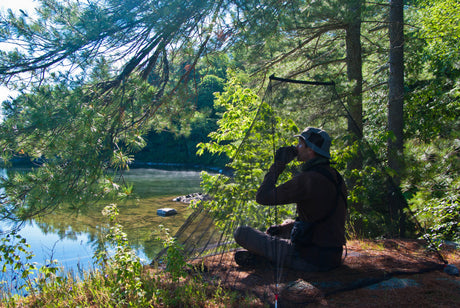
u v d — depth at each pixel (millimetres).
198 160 43156
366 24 8398
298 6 5688
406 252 3195
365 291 2484
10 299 3045
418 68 8758
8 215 3535
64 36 4070
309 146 2555
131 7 4211
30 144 3598
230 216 3086
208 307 2533
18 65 3961
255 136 3002
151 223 12594
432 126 7316
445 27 8344
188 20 4500
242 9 4801
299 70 8516
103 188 3627
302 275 2584
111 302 2764
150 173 32156
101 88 4262
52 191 3576
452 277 2795
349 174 3375
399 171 4887
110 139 3930
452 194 4547
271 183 2627
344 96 6102
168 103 4688
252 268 2908
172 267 2859
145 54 4523
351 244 3400
